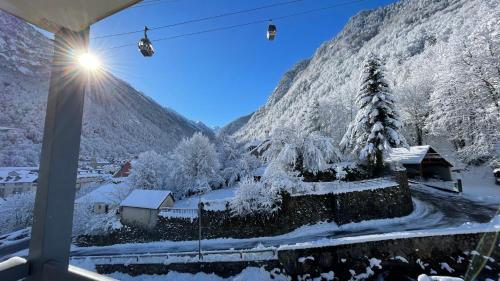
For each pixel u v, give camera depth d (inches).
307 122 1348.4
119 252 745.6
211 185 1196.5
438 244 463.2
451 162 1111.0
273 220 727.1
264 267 508.4
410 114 1299.2
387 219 712.4
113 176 1663.4
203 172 1130.0
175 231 784.3
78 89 69.2
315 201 753.6
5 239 872.3
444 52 1241.4
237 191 772.6
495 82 845.8
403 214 720.3
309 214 740.7
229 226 747.4
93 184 1307.8
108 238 825.5
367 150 820.0
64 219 62.5
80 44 72.1
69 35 70.7
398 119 816.9
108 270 589.3
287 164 842.8
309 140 872.9
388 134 804.6
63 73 66.8
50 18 67.6
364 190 743.1
